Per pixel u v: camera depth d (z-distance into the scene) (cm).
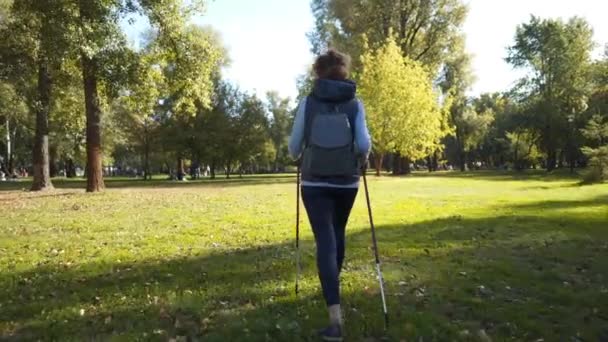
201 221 1066
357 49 3950
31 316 437
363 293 489
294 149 397
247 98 5341
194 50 2242
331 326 357
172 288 515
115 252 718
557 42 4984
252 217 1130
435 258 654
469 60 4606
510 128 5741
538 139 5197
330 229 380
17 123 4359
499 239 794
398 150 3956
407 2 3959
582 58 4934
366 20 4034
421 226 949
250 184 3234
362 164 395
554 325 404
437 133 3991
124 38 1953
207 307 451
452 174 4884
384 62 3784
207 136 5006
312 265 611
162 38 2181
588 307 451
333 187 383
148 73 2117
